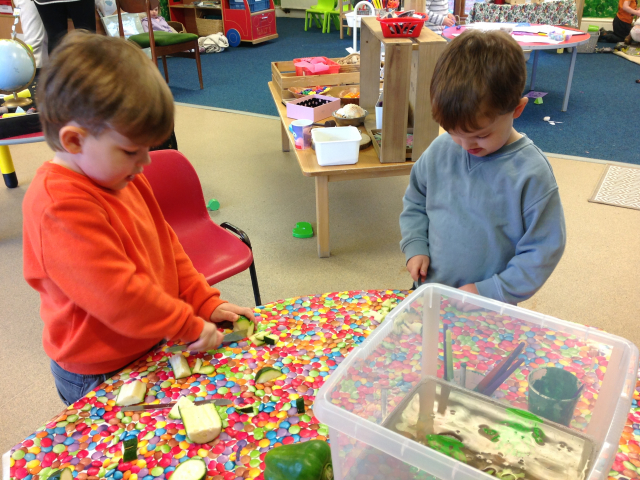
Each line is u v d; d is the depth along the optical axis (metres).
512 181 0.99
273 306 0.99
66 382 0.99
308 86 2.97
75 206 0.77
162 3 6.68
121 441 0.71
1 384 1.76
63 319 0.86
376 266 2.35
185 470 0.65
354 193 3.06
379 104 2.38
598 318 1.96
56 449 0.69
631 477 0.62
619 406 0.55
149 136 0.73
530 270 1.00
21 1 3.42
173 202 1.65
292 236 2.60
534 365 0.72
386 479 0.55
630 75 5.02
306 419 0.74
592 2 6.25
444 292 0.75
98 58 0.69
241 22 6.55
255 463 0.67
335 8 7.34
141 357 0.88
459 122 0.87
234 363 0.85
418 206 1.22
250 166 3.40
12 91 2.31
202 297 1.01
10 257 2.48
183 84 5.24
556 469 0.56
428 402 0.66
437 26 4.22
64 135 0.70
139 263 0.89
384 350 0.66
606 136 3.60
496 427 0.62
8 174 3.10
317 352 0.87
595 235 2.47
